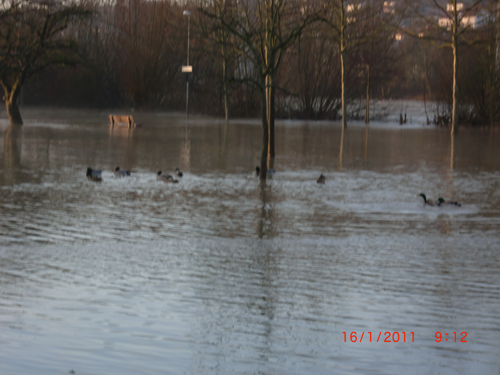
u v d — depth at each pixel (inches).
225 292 378.9
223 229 564.1
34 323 320.5
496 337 314.7
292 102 2674.7
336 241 524.4
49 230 544.4
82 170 930.7
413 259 463.8
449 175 955.3
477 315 345.7
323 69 2534.5
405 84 3863.2
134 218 604.7
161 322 326.6
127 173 888.3
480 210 672.4
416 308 354.9
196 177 888.9
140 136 1553.9
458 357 290.4
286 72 2546.8
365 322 333.1
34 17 1964.8
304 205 690.2
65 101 2888.8
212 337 306.7
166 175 845.2
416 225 593.9
